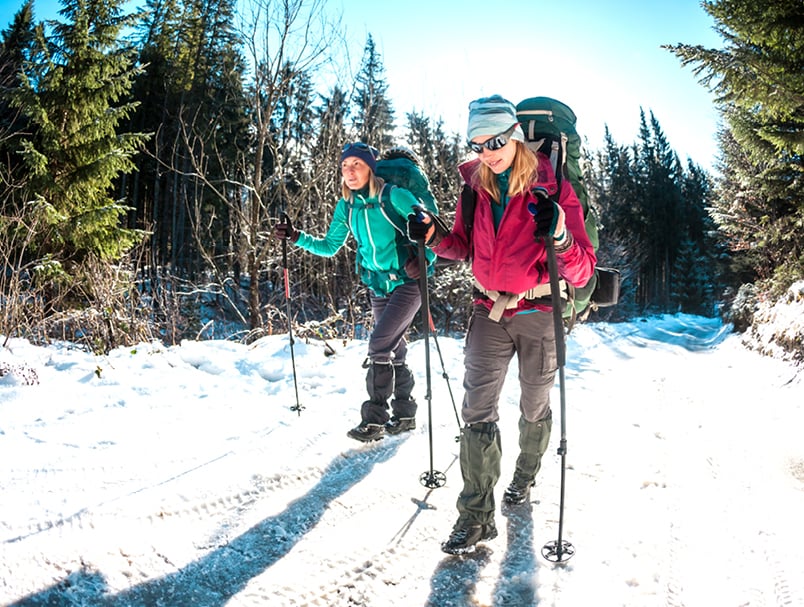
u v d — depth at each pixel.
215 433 3.84
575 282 2.60
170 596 2.21
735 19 9.89
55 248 11.81
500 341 2.73
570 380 6.59
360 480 3.31
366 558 2.52
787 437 4.49
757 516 2.94
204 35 22.83
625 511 2.99
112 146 13.39
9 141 12.91
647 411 5.34
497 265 2.64
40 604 2.06
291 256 12.05
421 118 16.61
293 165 13.01
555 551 2.54
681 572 2.39
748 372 9.02
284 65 11.67
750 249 19.47
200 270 21.50
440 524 2.85
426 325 3.10
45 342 6.73
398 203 3.60
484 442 2.61
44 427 3.77
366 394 4.97
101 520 2.59
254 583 2.31
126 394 4.62
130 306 8.08
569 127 2.88
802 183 15.15
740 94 9.95
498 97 2.55
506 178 2.64
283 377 5.59
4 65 13.88
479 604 2.22
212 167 21.33
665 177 54.50
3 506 2.64
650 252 48.94
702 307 49.44
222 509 2.88
